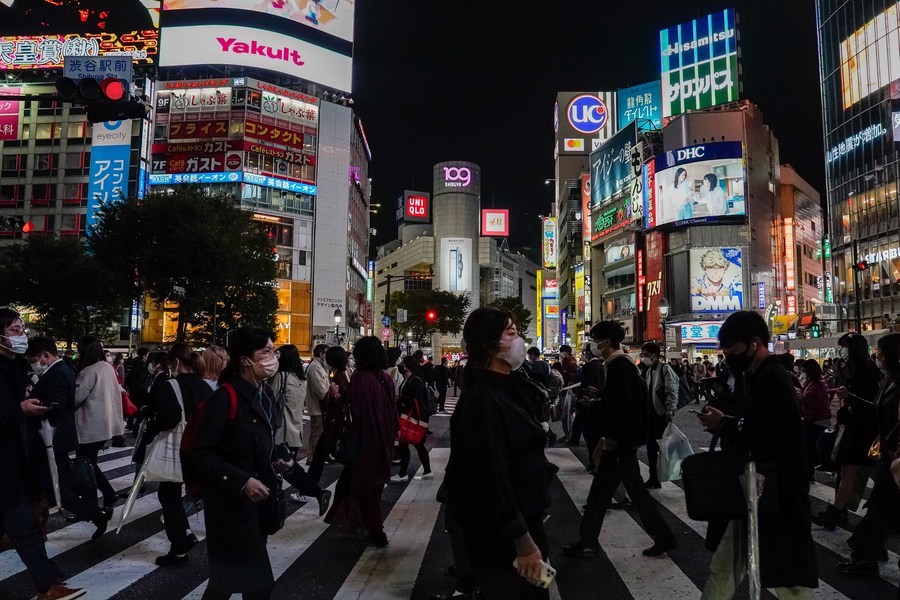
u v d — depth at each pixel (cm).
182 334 3306
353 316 6556
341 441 554
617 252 6581
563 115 9956
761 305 4991
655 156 5438
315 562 523
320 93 6494
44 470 460
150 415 534
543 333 10838
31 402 430
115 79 1034
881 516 464
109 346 5166
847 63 5441
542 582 230
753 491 312
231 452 323
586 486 834
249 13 5928
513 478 250
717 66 6500
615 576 480
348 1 6556
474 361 267
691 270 5097
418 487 842
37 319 4078
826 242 6097
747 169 5159
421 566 512
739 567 338
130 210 3159
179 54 5844
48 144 5862
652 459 824
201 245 3088
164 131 5738
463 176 14312
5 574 500
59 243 3541
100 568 508
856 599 429
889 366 475
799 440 315
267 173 5788
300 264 5928
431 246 14338
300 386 763
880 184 5009
